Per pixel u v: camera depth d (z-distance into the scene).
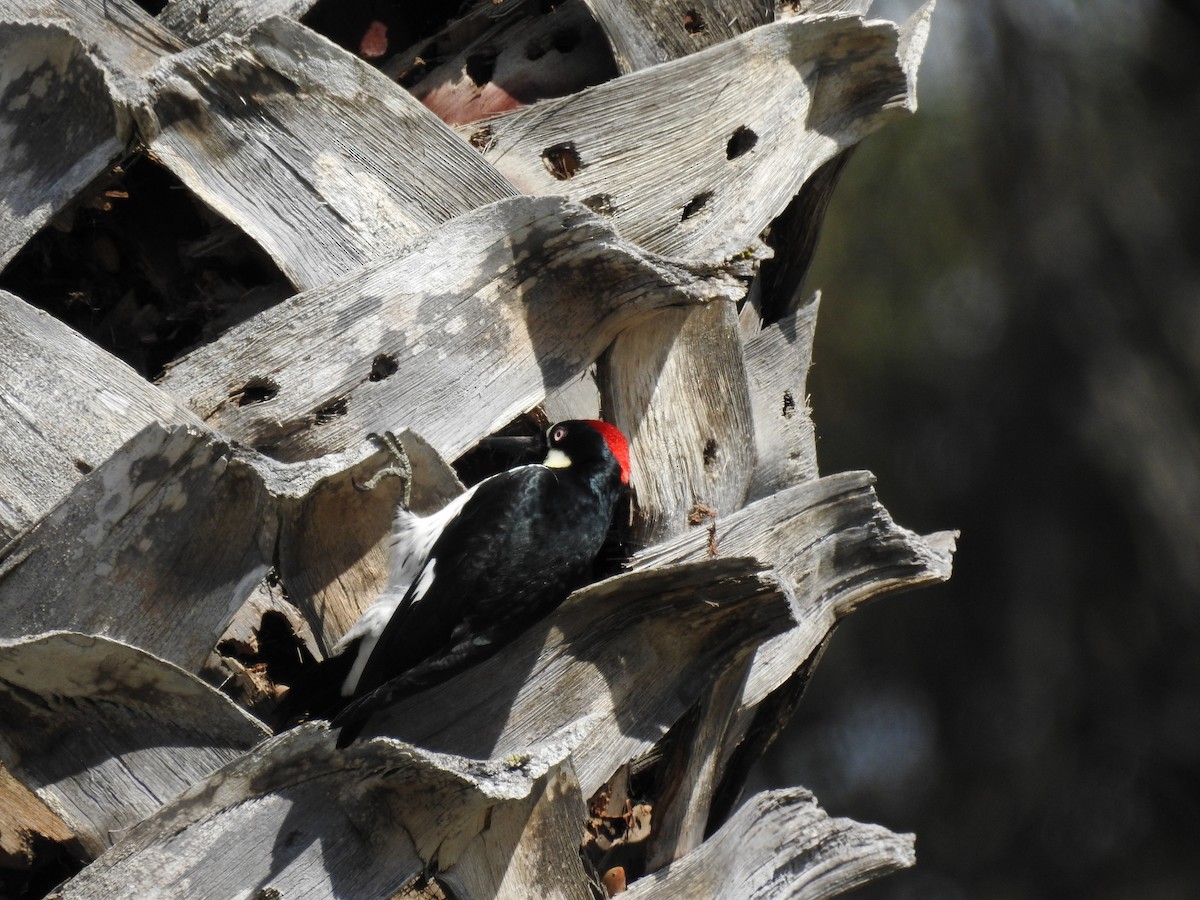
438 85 7.87
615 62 7.86
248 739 7.70
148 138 7.77
